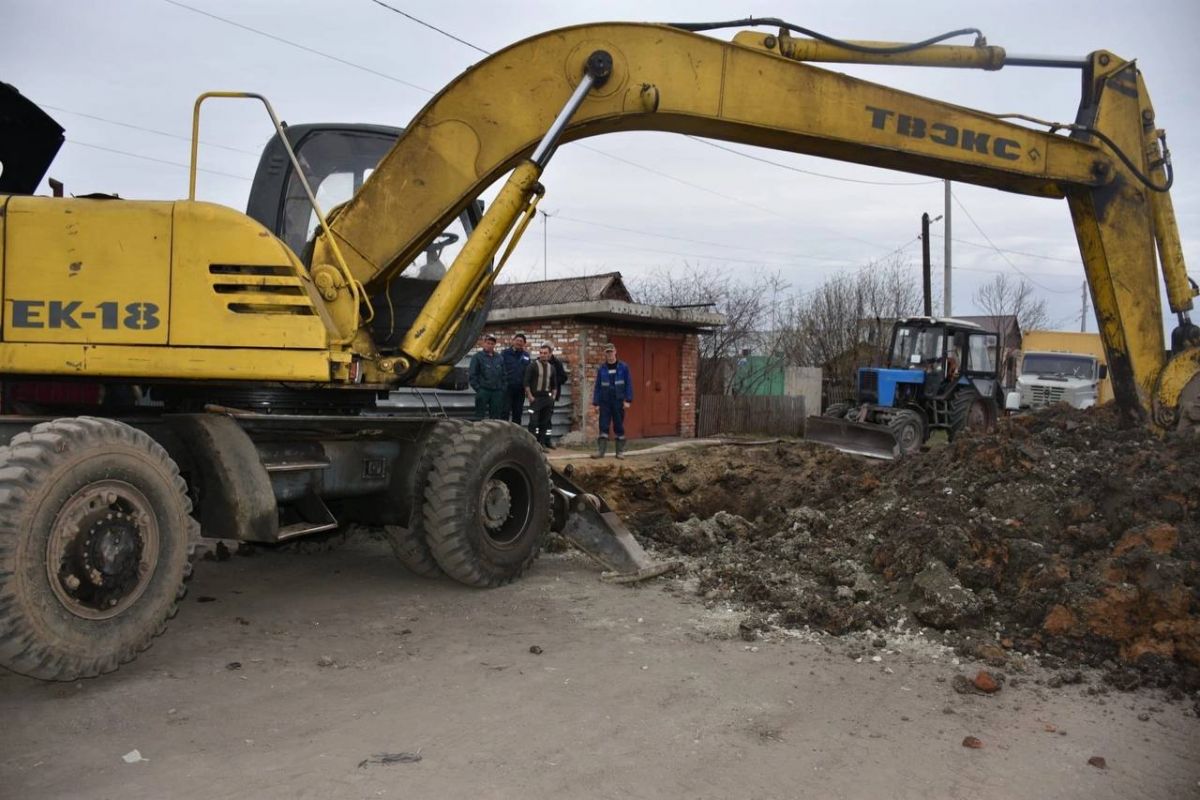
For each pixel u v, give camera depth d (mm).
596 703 4301
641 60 6027
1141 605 5012
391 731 3938
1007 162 6656
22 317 4871
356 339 5648
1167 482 5863
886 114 6398
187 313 4965
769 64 6164
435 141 5934
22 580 3965
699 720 4121
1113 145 6641
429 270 6625
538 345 16516
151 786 3391
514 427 6656
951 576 5734
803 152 6535
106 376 5035
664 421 18703
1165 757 3861
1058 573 5480
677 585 6664
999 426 7746
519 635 5402
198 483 5273
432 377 6422
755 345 28188
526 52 5984
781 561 6855
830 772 3629
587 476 10359
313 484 5855
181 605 5867
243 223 5023
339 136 6383
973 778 3613
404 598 6211
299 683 4527
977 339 18297
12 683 4410
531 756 3703
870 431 16266
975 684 4594
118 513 4375
